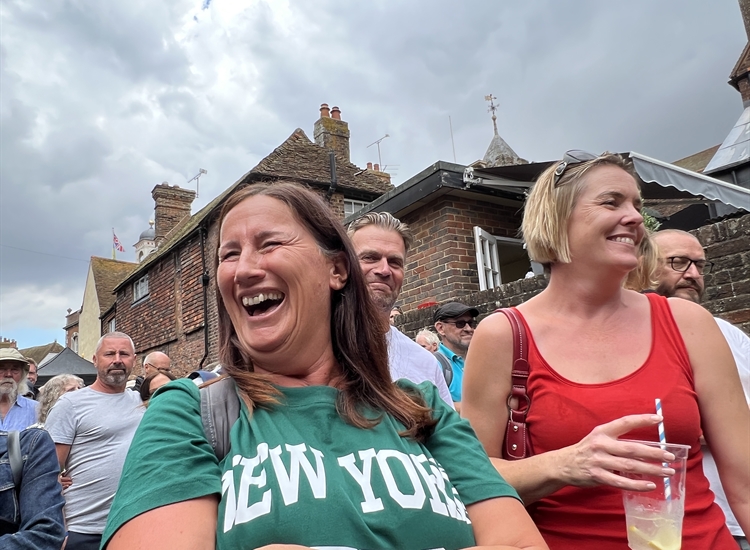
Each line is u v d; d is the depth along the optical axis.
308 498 1.03
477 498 1.26
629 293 1.72
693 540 1.39
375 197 10.27
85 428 3.76
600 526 1.43
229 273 1.36
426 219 6.73
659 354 1.55
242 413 1.19
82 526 3.60
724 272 3.54
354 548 1.00
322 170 10.16
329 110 12.24
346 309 1.50
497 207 6.82
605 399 1.49
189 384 1.24
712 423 1.52
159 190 16.47
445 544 1.11
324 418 1.22
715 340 1.57
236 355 1.45
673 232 2.50
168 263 11.91
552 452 1.42
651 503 1.25
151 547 0.92
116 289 15.19
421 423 1.37
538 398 1.58
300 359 1.38
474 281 6.38
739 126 10.56
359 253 2.72
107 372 3.95
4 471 2.10
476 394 1.69
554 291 1.74
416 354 2.77
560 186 1.69
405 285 7.01
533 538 1.18
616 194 1.60
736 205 4.74
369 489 1.10
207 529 0.98
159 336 12.08
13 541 1.95
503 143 12.04
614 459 1.26
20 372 5.10
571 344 1.62
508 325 1.68
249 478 1.06
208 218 10.00
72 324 28.27
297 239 1.39
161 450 1.05
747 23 12.72
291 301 1.35
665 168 5.08
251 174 9.25
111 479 3.71
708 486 1.50
